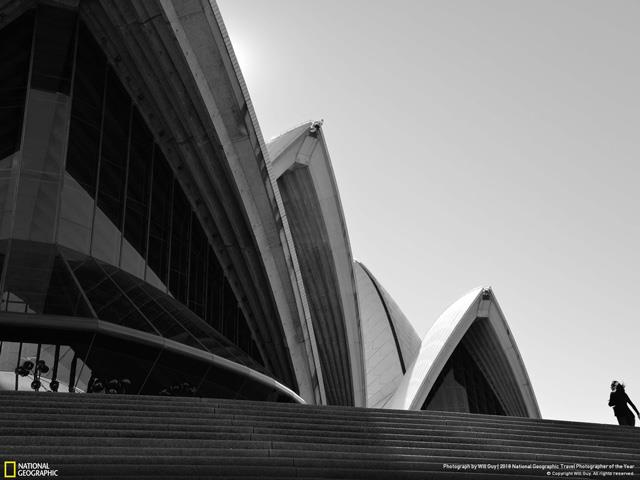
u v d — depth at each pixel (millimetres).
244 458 9352
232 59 22281
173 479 8422
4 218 19406
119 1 21312
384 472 9430
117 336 17500
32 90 21438
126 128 23359
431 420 12625
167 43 21625
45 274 18188
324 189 30938
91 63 22797
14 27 22438
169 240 23797
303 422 11719
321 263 32719
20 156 20375
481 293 38062
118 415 10688
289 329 26500
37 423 9656
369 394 41375
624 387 15844
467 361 41438
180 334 19469
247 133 23312
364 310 43625
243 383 20906
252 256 25516
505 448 11477
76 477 8172
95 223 20875
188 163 24172
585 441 12578
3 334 16844
